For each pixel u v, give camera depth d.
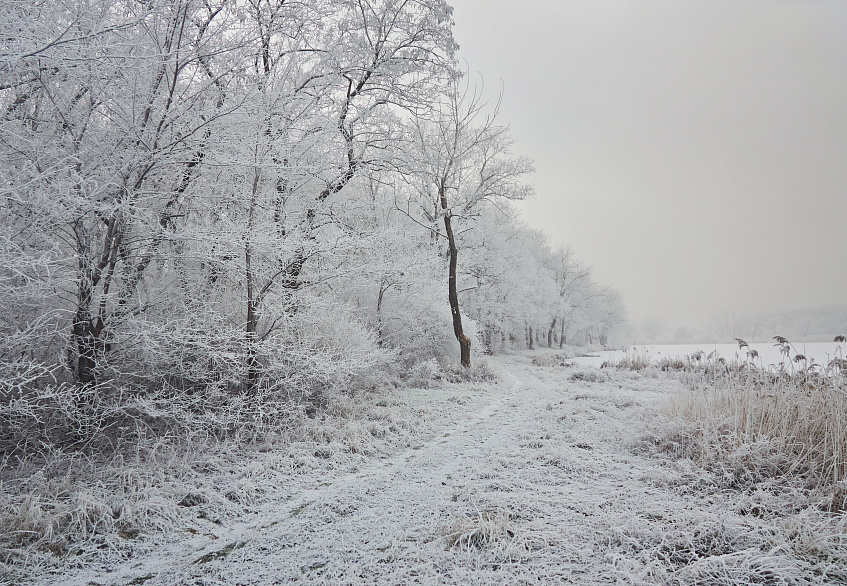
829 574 2.88
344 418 7.96
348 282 9.94
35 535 3.66
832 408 5.14
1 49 3.90
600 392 11.07
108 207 5.08
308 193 9.20
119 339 5.82
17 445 5.13
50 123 5.42
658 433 6.06
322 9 8.08
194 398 6.20
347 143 9.56
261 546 3.71
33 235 4.93
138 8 5.56
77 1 5.13
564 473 5.19
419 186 16.84
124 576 3.30
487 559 3.30
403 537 3.77
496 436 7.37
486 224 25.75
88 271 5.64
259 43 7.03
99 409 5.62
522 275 31.20
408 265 10.45
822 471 4.25
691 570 2.92
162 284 7.02
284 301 7.49
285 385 7.29
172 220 7.04
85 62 4.62
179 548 3.73
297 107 7.88
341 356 8.70
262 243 6.62
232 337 6.64
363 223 10.69
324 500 4.70
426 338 16.52
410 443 7.30
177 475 5.16
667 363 16.38
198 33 6.49
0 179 4.35
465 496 4.57
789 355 8.84
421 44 11.61
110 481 4.78
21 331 5.12
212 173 6.95
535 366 23.08
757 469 4.59
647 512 3.87
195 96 6.11
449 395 11.41
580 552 3.29
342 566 3.30
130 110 5.63
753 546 3.23
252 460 5.87
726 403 6.25
